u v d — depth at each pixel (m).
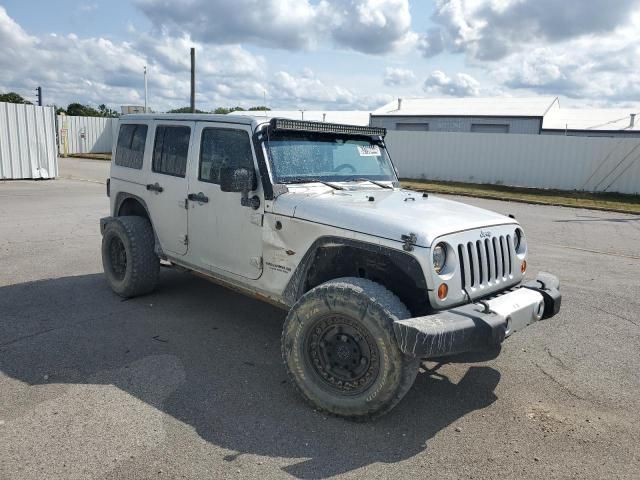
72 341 4.63
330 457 3.09
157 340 4.73
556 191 21.06
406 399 3.87
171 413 3.50
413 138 24.66
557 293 4.02
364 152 5.03
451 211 4.02
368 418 3.45
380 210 3.75
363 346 3.38
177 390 3.82
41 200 13.76
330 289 3.43
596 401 3.93
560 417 3.68
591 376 4.36
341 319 3.43
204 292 6.14
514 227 4.18
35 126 19.02
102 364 4.20
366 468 3.00
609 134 34.69
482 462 3.11
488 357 4.68
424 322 3.09
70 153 36.62
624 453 3.25
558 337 5.22
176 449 3.10
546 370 4.45
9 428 3.25
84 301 5.71
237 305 5.74
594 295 6.73
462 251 3.54
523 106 39.44
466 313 3.27
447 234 3.47
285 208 3.98
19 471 2.83
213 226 4.64
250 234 4.29
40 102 35.41
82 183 18.61
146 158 5.46
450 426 3.51
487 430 3.47
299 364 3.59
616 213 15.91
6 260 7.38
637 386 4.20
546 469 3.06
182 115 5.03
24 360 4.23
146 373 4.07
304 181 4.31
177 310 5.52
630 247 10.34
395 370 3.22
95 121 37.97
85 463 2.93
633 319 5.82
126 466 2.92
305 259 3.89
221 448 3.13
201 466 2.95
